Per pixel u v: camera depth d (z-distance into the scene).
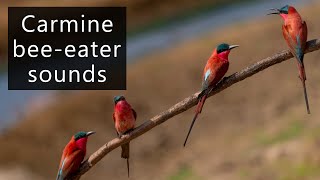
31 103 25.39
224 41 28.98
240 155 19.02
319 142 17.47
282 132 19.30
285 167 17.17
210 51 28.14
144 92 25.56
